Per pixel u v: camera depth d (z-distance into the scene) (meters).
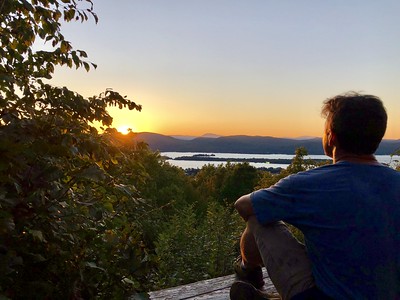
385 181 1.95
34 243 2.15
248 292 2.37
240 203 2.18
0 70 2.44
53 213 2.05
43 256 2.16
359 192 1.92
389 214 1.88
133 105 2.47
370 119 1.95
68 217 2.21
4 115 2.15
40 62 2.57
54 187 2.10
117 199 2.63
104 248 2.37
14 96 2.34
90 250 2.35
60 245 2.21
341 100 2.02
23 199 1.96
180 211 9.18
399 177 1.98
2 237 1.98
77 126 2.24
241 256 2.59
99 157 2.31
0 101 2.18
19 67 2.48
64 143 2.04
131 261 2.38
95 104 2.33
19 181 2.03
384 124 1.97
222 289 3.54
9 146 1.81
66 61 2.61
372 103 1.97
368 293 1.83
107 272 2.34
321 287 1.91
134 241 2.56
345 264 1.87
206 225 8.09
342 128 1.98
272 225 2.21
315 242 1.95
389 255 1.84
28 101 2.22
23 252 2.05
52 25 2.63
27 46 2.60
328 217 1.92
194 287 3.57
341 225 1.89
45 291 2.07
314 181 1.99
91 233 2.34
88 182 2.48
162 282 5.85
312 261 1.99
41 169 2.05
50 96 2.25
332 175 1.98
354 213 1.89
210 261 6.84
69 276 2.17
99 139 2.34
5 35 2.46
